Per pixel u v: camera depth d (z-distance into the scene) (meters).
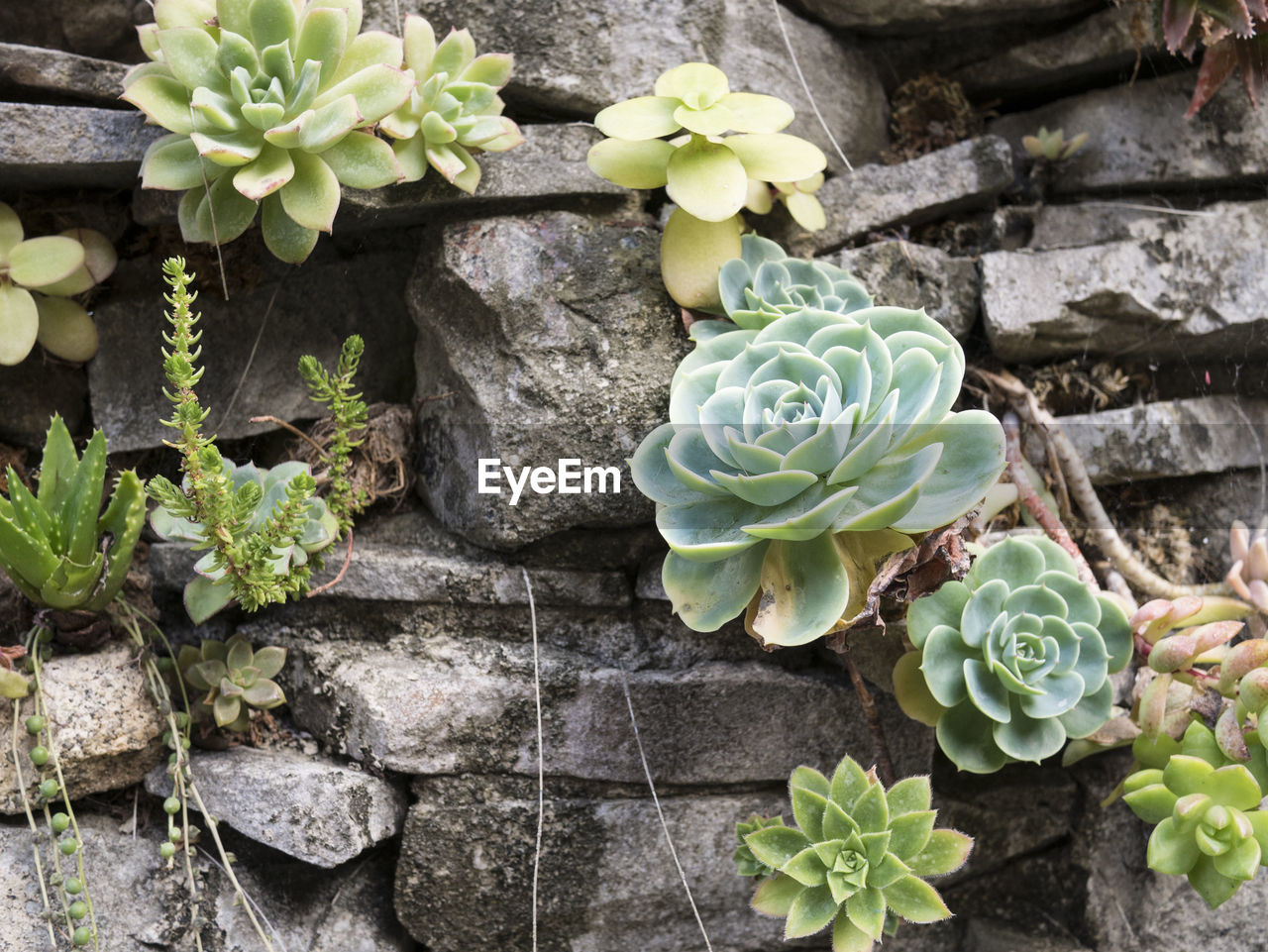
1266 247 0.90
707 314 0.84
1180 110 0.92
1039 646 0.78
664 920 0.85
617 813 0.84
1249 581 0.86
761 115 0.80
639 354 0.83
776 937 0.86
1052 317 0.89
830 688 0.85
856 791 0.77
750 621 0.77
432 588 0.84
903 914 0.76
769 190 0.87
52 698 0.80
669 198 0.88
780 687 0.85
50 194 0.86
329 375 0.89
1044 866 0.90
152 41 0.80
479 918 0.83
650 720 0.84
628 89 0.87
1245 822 0.75
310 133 0.77
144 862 0.81
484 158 0.84
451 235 0.84
